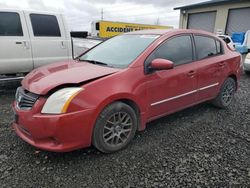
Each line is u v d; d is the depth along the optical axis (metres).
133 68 3.20
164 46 3.61
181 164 2.88
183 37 3.92
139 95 3.20
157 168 2.79
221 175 2.69
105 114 2.89
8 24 5.44
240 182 2.58
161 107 3.57
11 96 5.59
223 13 20.67
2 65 5.46
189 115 4.46
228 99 4.89
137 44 3.66
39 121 2.62
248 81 7.68
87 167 2.79
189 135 3.65
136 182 2.55
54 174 2.66
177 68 3.69
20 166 2.79
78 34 7.20
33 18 5.76
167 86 3.54
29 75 3.40
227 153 3.15
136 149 3.21
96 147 2.97
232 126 4.01
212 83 4.35
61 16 6.21
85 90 2.75
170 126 3.96
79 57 4.18
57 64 3.73
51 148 2.69
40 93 2.70
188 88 3.88
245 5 18.81
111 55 3.68
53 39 6.09
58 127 2.60
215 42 4.52
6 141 3.35
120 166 2.82
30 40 5.72
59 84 2.75
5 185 2.46
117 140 3.11
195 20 23.73
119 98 2.98
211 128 3.91
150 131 3.75
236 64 4.84
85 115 2.72
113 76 3.00
